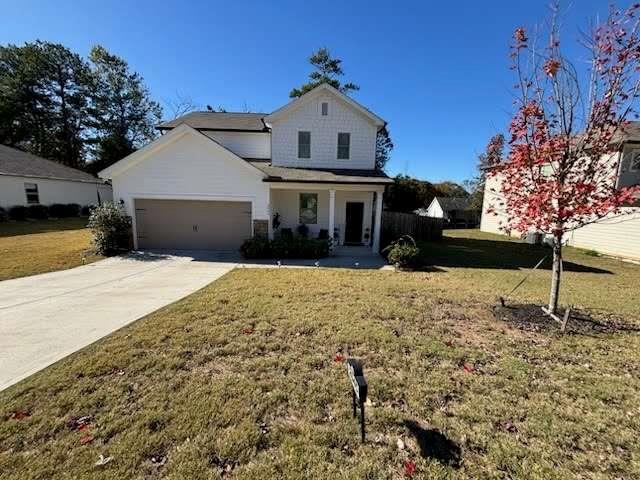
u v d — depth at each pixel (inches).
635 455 98.0
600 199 181.3
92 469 90.1
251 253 447.2
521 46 203.8
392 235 786.2
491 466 93.2
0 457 94.1
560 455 97.7
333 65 1143.6
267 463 93.1
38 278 325.7
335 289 286.2
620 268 450.6
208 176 474.3
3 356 156.7
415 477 88.9
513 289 294.5
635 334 193.8
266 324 198.4
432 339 180.7
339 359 156.1
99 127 1547.7
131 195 473.4
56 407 117.0
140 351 160.9
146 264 402.9
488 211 247.9
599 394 130.1
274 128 565.3
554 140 194.4
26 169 900.0
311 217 593.9
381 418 112.9
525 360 158.6
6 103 1325.0
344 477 88.7
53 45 1409.9
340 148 572.4
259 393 126.7
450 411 118.0
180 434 103.7
